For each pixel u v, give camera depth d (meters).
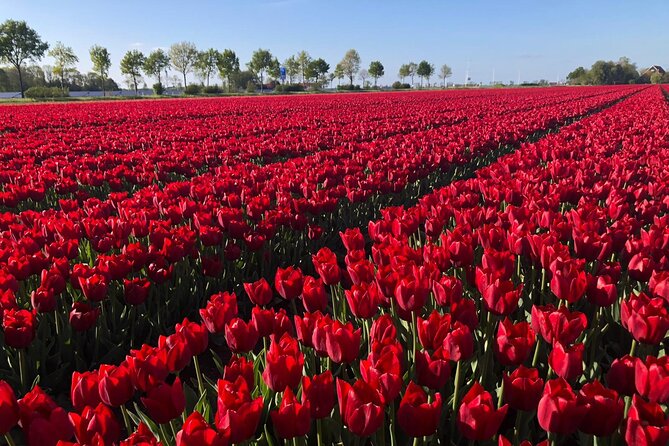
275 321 2.91
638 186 6.46
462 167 11.95
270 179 8.32
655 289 3.24
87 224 4.93
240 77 125.00
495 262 3.47
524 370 2.30
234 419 1.92
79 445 1.84
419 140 13.41
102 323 4.24
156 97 78.50
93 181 8.79
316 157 10.62
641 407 1.95
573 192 6.04
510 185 6.65
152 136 15.91
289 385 2.29
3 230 5.45
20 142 14.27
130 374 2.27
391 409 2.52
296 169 8.72
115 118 25.64
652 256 3.90
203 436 1.81
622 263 4.55
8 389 1.99
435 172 10.66
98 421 1.91
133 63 101.00
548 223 4.85
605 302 3.08
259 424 2.70
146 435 1.90
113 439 1.97
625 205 5.32
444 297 3.10
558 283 3.07
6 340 3.26
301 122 21.22
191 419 1.86
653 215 5.34
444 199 6.12
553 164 7.61
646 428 1.82
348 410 2.02
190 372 4.64
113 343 4.26
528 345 2.44
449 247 3.82
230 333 2.65
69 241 4.53
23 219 5.67
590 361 3.24
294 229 6.17
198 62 112.06
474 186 7.14
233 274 5.63
